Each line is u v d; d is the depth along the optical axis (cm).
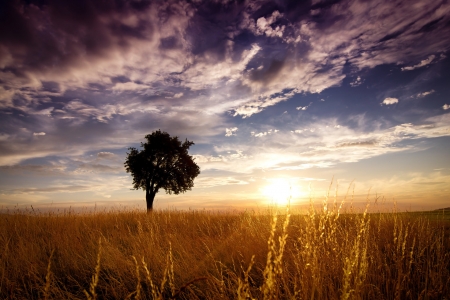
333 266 402
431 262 447
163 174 2775
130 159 2831
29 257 575
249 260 531
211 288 418
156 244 635
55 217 1041
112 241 690
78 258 594
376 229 622
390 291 392
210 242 675
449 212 715
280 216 707
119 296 436
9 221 942
